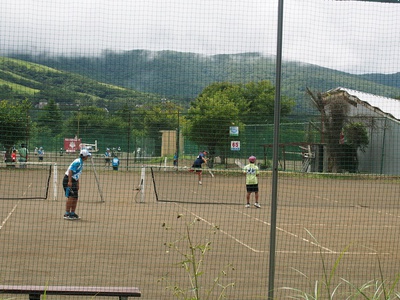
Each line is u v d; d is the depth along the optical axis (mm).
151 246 12211
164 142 33688
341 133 17922
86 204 20422
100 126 28969
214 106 29141
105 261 10664
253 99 31031
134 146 31453
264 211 20016
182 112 28734
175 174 31078
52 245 12125
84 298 8211
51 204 19859
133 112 28406
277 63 6969
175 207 20266
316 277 9828
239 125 30562
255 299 8281
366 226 17016
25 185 25922
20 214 16984
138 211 18672
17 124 22891
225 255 11555
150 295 8445
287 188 27375
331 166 18219
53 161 29172
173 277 9531
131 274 9688
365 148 17938
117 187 26891
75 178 16281
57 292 6535
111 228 14711
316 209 21188
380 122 19062
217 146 29406
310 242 13555
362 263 11273
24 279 9203
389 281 9539
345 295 8500
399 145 18031
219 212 19297
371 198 24141
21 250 11516
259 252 12023
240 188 28031
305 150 30391
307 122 27500
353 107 19797
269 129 33031
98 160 31141
